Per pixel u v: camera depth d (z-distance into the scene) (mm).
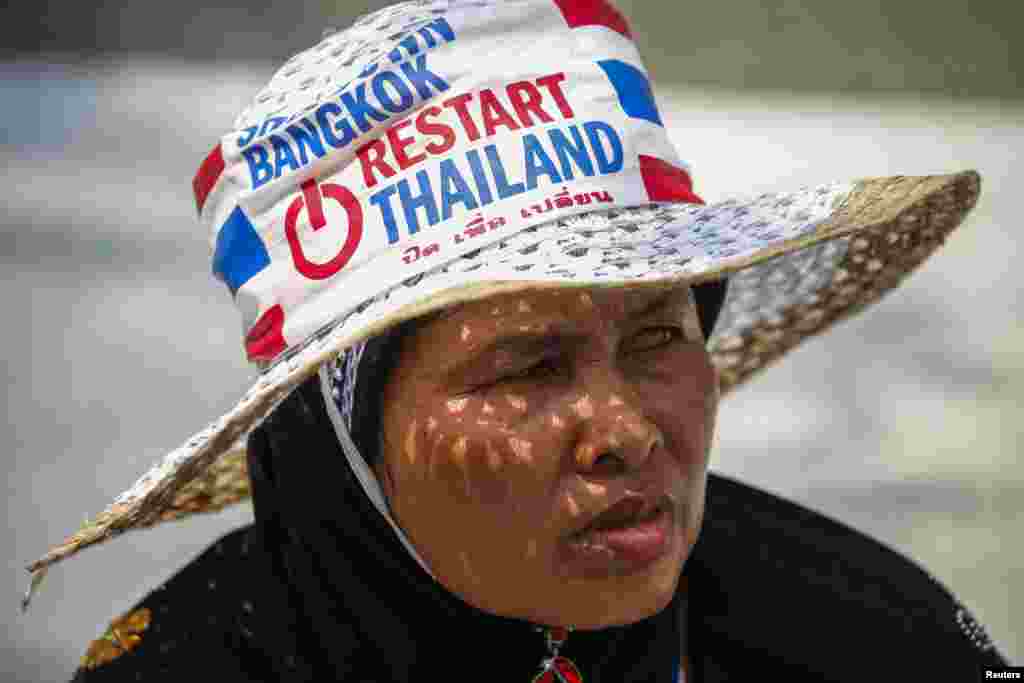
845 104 23250
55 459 8578
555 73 2293
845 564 2947
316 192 2279
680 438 2264
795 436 8961
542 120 2260
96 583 6910
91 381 10008
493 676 2490
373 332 2031
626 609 2207
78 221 14797
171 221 15109
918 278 12977
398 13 2367
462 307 2148
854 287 3012
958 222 2744
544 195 2217
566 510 2154
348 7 25422
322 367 2406
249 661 2588
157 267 13375
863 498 8000
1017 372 10180
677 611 2707
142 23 25156
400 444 2242
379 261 2211
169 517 2891
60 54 24781
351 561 2518
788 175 17766
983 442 8797
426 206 2203
